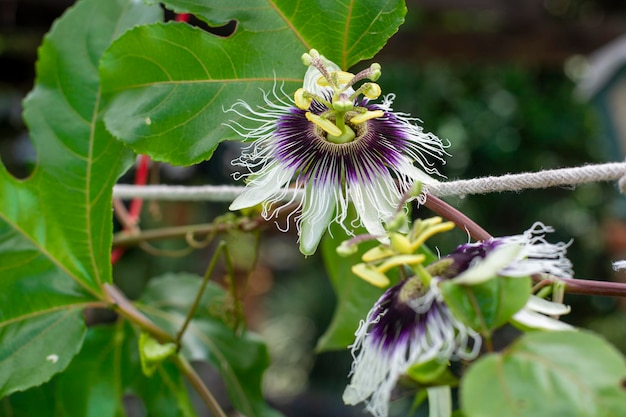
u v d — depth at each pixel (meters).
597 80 0.92
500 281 0.31
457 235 1.08
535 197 1.27
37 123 0.41
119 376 0.45
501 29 1.15
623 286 0.34
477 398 0.29
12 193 0.41
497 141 1.31
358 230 0.45
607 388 0.29
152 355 0.41
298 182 0.37
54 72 0.41
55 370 0.40
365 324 0.33
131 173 0.78
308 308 1.50
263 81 0.39
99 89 0.41
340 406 1.42
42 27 0.93
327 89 0.38
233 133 0.39
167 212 1.02
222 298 0.47
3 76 0.98
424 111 1.29
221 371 0.46
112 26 0.41
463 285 0.31
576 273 1.28
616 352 0.29
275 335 1.55
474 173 1.31
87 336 0.45
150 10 0.41
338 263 0.46
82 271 0.41
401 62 1.18
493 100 1.32
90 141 0.41
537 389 0.29
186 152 0.39
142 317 0.42
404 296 0.33
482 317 0.31
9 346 0.40
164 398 0.45
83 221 0.41
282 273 1.55
